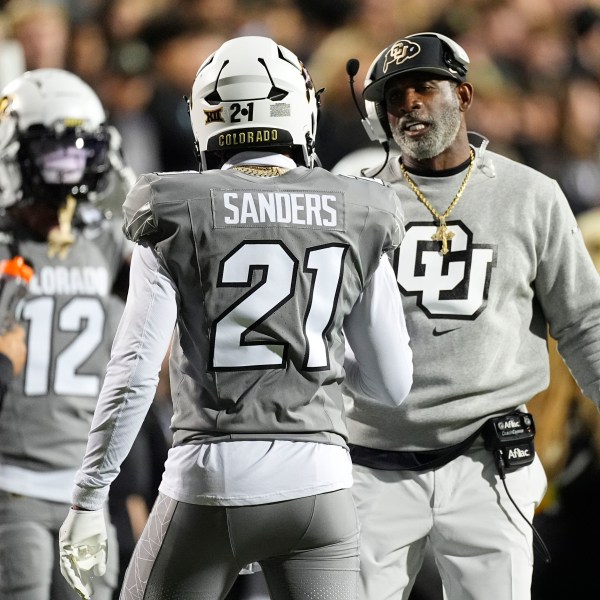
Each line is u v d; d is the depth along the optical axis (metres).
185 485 9.76
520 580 12.09
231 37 29.12
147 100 27.05
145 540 10.02
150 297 9.78
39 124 14.27
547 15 31.62
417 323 12.14
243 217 9.83
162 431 16.27
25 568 13.56
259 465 9.63
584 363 12.34
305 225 9.91
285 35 29.73
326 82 28.33
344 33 29.73
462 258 12.17
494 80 30.22
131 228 9.88
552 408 15.27
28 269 14.12
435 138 12.17
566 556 15.18
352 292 10.09
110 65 27.95
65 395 13.94
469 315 12.08
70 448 13.88
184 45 28.09
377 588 12.20
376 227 10.11
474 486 12.20
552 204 12.28
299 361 9.81
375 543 12.18
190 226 9.76
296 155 10.52
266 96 10.20
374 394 10.59
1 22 26.58
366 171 13.07
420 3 30.77
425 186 12.41
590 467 15.23
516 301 12.30
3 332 13.88
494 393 12.21
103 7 28.47
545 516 15.26
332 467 9.82
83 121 14.47
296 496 9.62
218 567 9.88
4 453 13.73
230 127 10.22
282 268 9.82
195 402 9.86
